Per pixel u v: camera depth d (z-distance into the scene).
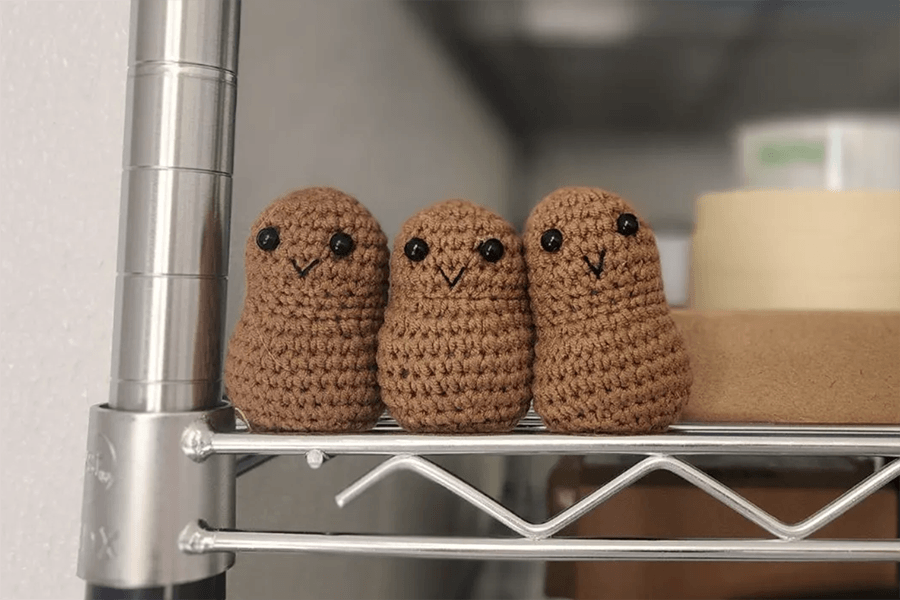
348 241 0.27
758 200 0.35
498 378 0.27
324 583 0.41
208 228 0.27
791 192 0.34
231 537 0.26
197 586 0.26
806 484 0.39
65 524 0.37
